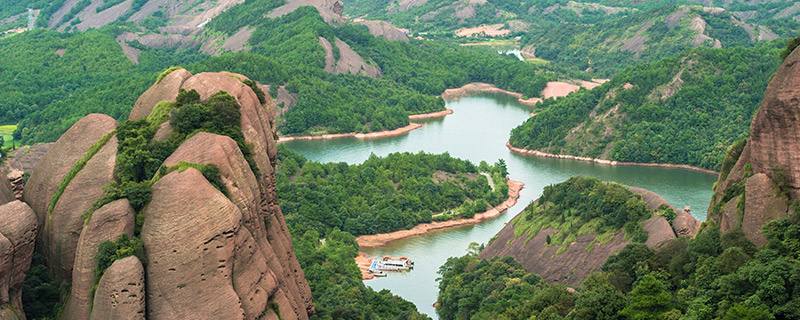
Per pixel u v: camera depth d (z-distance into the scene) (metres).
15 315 83.50
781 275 92.62
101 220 85.56
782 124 104.50
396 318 148.25
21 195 103.56
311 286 155.75
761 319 89.25
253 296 88.69
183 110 100.00
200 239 84.06
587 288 130.88
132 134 98.50
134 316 82.19
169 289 83.62
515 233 195.38
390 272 198.62
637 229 160.38
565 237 177.25
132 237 86.75
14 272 86.12
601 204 174.75
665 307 104.56
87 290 85.38
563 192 194.62
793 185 104.31
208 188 86.31
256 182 98.00
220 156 92.69
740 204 111.50
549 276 170.75
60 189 96.12
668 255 125.94
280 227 107.06
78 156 100.12
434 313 170.12
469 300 157.00
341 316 128.75
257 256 91.12
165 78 110.19
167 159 94.12
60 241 93.50
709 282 105.06
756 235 105.88
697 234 124.88
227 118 101.38
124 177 94.31
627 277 126.00
